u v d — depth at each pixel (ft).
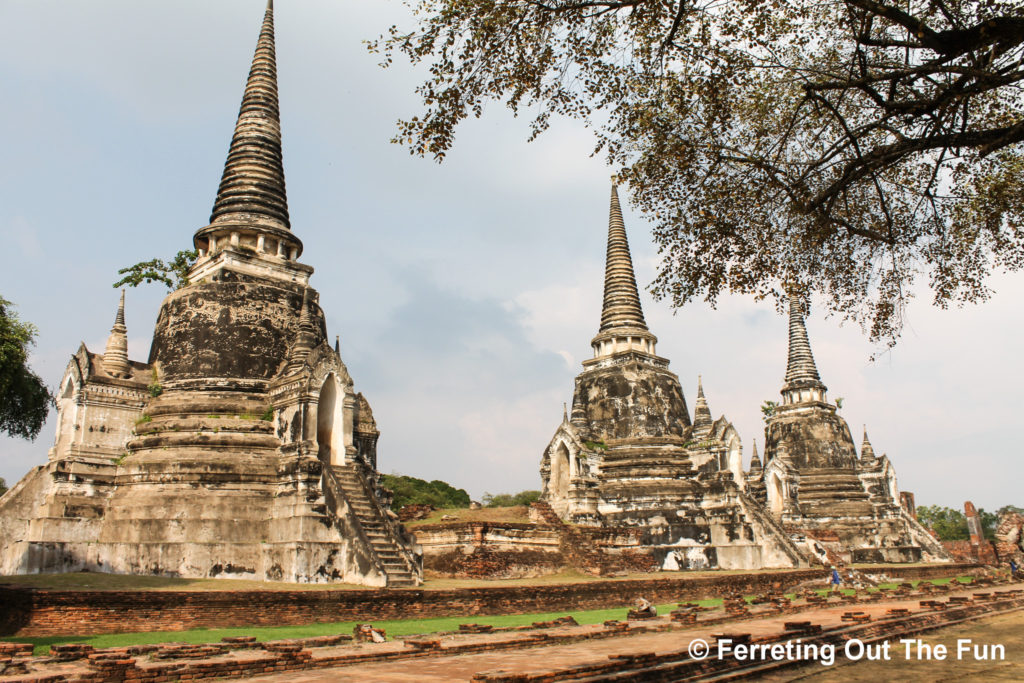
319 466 81.92
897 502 185.47
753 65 47.32
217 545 79.15
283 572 77.51
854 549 174.81
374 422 118.42
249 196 107.04
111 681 37.11
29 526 84.69
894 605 86.58
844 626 62.34
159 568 77.51
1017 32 35.04
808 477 185.26
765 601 90.12
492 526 96.73
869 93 42.32
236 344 94.53
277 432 88.84
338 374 90.27
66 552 82.17
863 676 45.70
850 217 53.36
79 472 86.12
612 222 162.61
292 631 58.54
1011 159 48.73
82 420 89.71
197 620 59.06
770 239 52.06
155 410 91.15
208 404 90.02
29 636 52.90
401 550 79.77
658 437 139.44
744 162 50.03
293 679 39.60
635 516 129.80
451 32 44.34
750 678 45.24
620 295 155.22
